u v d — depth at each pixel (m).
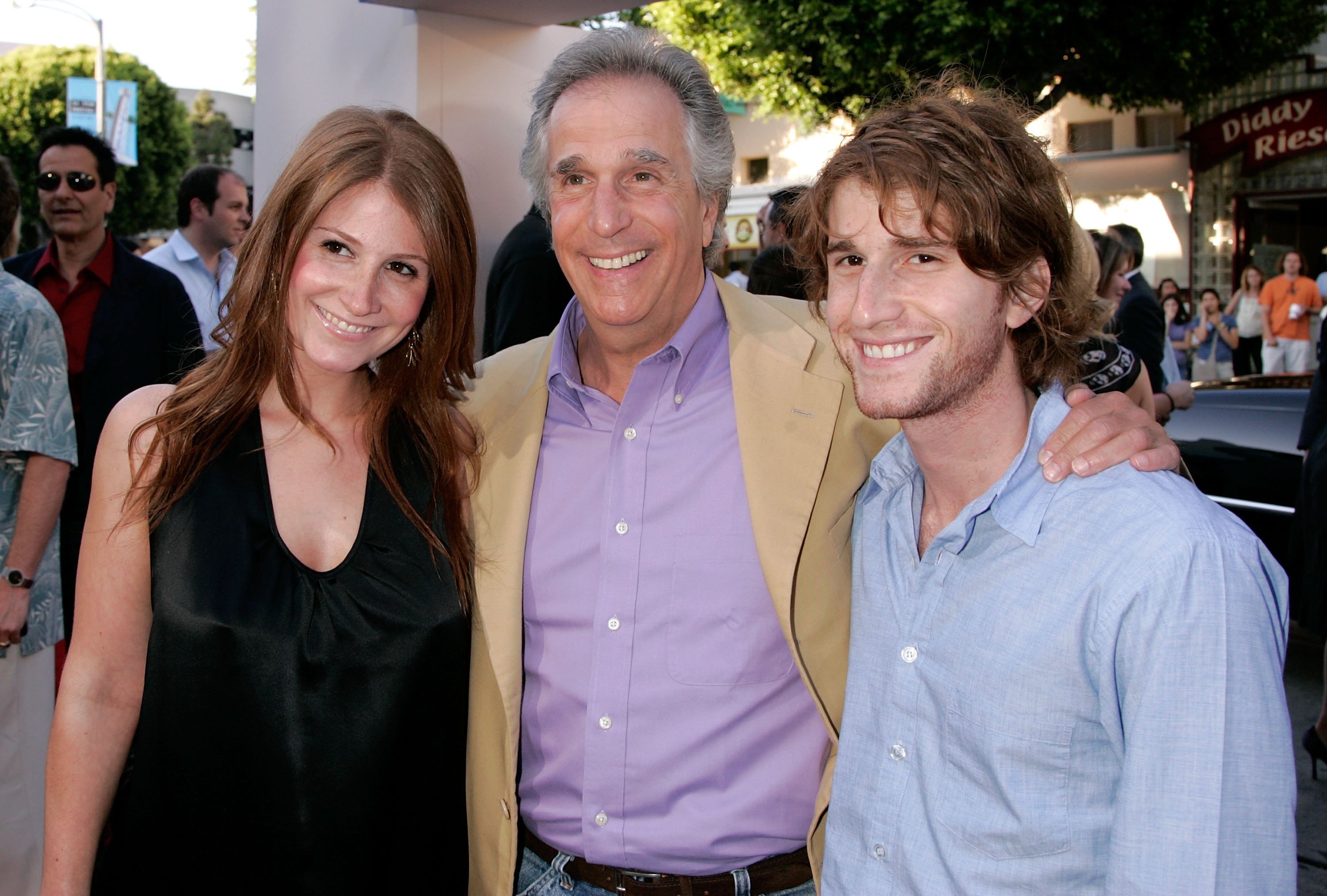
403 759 1.54
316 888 1.47
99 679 1.50
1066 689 1.15
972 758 1.21
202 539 1.47
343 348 1.51
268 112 4.18
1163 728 1.06
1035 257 1.23
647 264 1.63
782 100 11.13
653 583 1.58
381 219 1.48
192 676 1.44
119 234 25.42
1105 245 4.02
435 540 1.57
